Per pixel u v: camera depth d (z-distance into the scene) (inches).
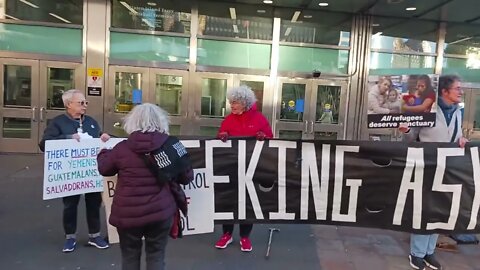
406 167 154.5
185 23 414.6
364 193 157.6
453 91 154.4
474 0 365.1
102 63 402.9
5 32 390.3
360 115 438.9
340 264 157.5
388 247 177.0
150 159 109.9
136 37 408.8
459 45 452.4
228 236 169.9
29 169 312.0
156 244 115.6
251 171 159.6
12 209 209.5
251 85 425.4
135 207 109.4
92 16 398.0
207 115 421.7
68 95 157.6
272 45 425.1
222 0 411.2
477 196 153.2
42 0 392.8
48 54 394.0
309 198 160.1
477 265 162.2
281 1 396.8
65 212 156.6
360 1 381.7
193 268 148.5
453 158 153.2
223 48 421.4
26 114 394.0
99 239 163.5
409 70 446.9
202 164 157.6
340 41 435.2
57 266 146.2
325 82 433.7
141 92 411.5
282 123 431.5
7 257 151.9
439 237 186.4
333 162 158.7
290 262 157.4
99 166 113.7
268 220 160.9
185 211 122.3
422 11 408.5
